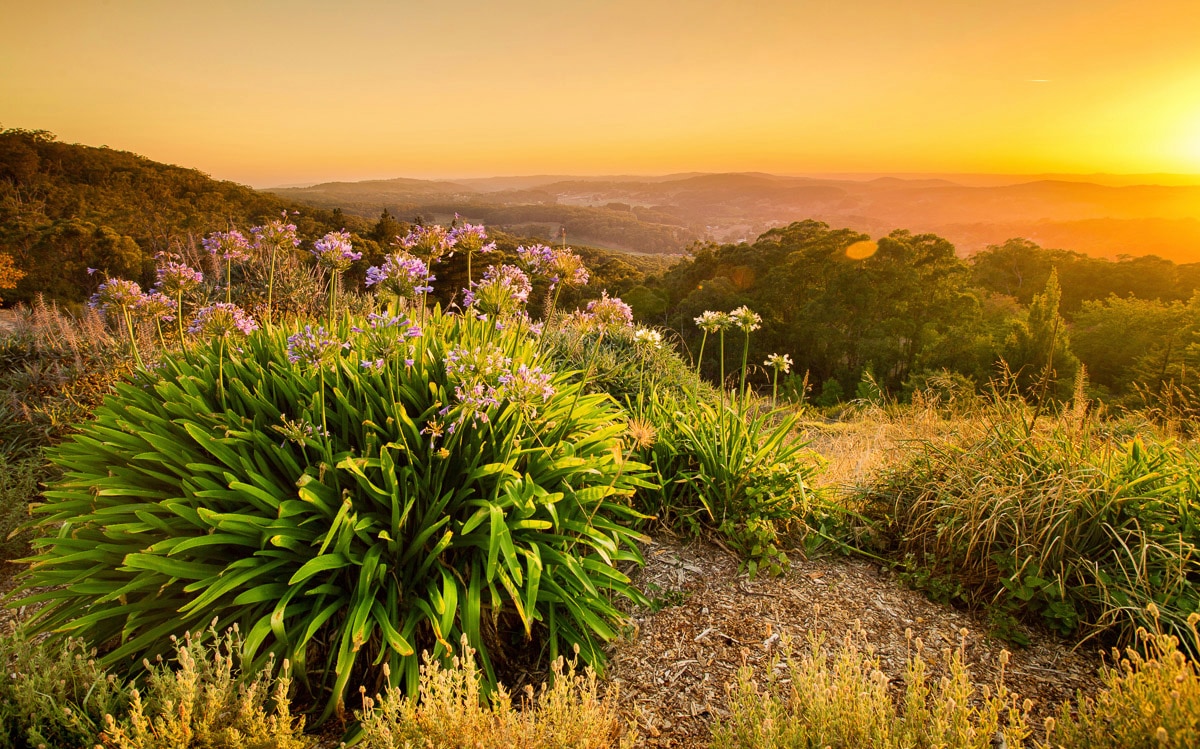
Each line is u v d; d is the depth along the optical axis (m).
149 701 1.86
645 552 3.44
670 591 3.09
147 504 2.41
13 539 3.78
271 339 3.38
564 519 2.86
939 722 1.57
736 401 4.39
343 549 2.32
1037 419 3.66
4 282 33.38
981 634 2.80
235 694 1.95
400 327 2.84
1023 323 30.03
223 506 2.50
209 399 2.95
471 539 2.55
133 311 3.33
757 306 45.69
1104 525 2.92
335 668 2.35
